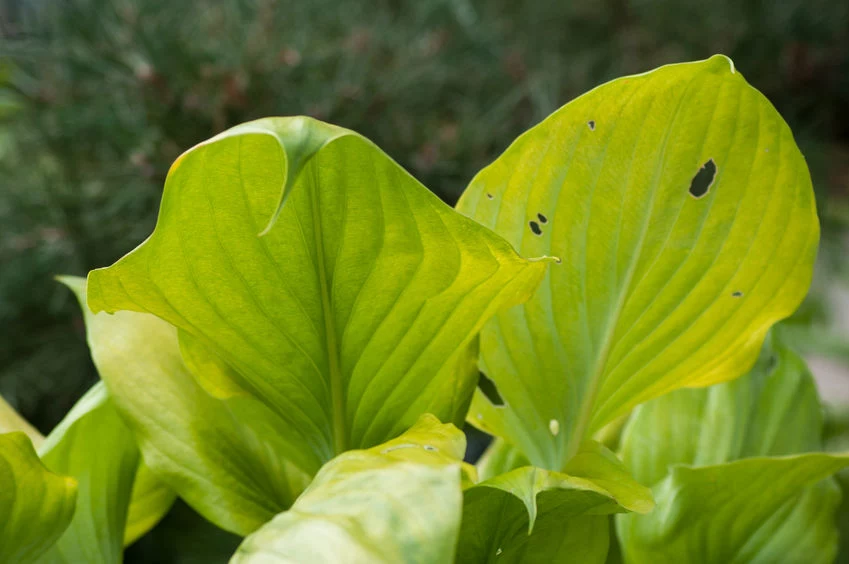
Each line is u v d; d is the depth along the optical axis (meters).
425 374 1.08
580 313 1.12
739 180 1.09
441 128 2.76
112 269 1.01
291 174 0.96
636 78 1.06
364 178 1.00
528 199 1.11
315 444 1.10
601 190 1.10
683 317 1.12
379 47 2.84
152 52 2.42
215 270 1.03
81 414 1.15
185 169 0.99
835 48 3.78
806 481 1.16
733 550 1.19
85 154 2.59
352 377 1.07
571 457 1.13
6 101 2.60
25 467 1.08
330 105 2.53
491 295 1.05
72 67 2.50
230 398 1.16
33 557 1.11
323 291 1.04
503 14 4.12
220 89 2.42
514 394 1.15
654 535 1.18
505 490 1.03
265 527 0.96
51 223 2.42
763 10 3.88
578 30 4.14
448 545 0.95
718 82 1.06
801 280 1.12
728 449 1.24
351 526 0.95
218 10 2.75
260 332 1.06
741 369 1.16
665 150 1.09
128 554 2.37
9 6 2.76
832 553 1.21
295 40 2.66
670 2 4.05
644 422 1.25
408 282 1.04
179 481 1.15
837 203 3.38
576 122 1.09
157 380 1.16
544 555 1.11
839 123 3.96
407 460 0.98
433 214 1.01
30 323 2.53
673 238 1.11
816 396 1.26
